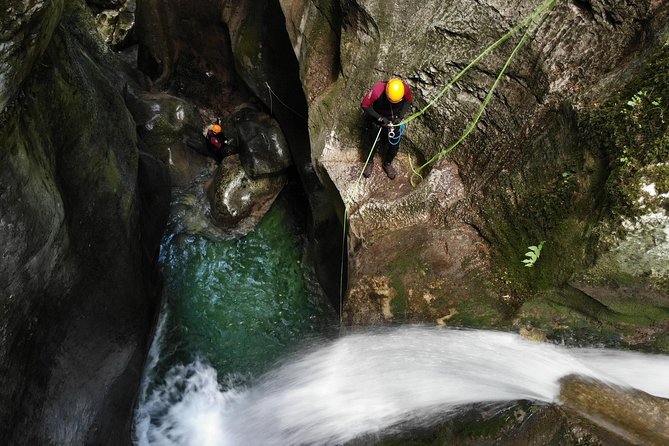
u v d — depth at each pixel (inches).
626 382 153.2
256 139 336.5
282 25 308.2
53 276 170.4
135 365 243.4
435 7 211.6
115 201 213.9
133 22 357.4
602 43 178.9
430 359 177.3
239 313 305.0
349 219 229.5
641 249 148.0
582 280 157.4
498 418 155.3
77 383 195.2
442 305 191.2
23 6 131.5
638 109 159.8
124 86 302.5
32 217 150.1
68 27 253.8
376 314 197.5
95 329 207.8
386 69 227.9
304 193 349.1
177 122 339.3
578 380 150.9
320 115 251.8
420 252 206.7
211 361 286.2
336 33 253.1
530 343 169.6
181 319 298.8
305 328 297.0
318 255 302.7
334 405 189.2
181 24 368.5
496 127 207.6
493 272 195.3
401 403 172.1
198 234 332.2
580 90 183.0
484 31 204.4
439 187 221.1
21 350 159.3
